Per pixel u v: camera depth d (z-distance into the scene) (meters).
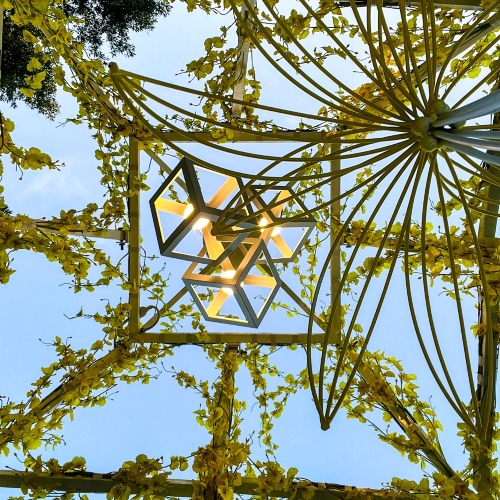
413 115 0.97
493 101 0.77
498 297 2.10
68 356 2.34
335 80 0.97
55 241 2.22
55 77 2.24
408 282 1.09
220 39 2.29
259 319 1.91
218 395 2.39
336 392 2.46
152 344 2.53
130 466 2.12
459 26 1.99
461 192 1.04
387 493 2.03
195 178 1.60
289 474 2.08
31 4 1.94
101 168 2.48
